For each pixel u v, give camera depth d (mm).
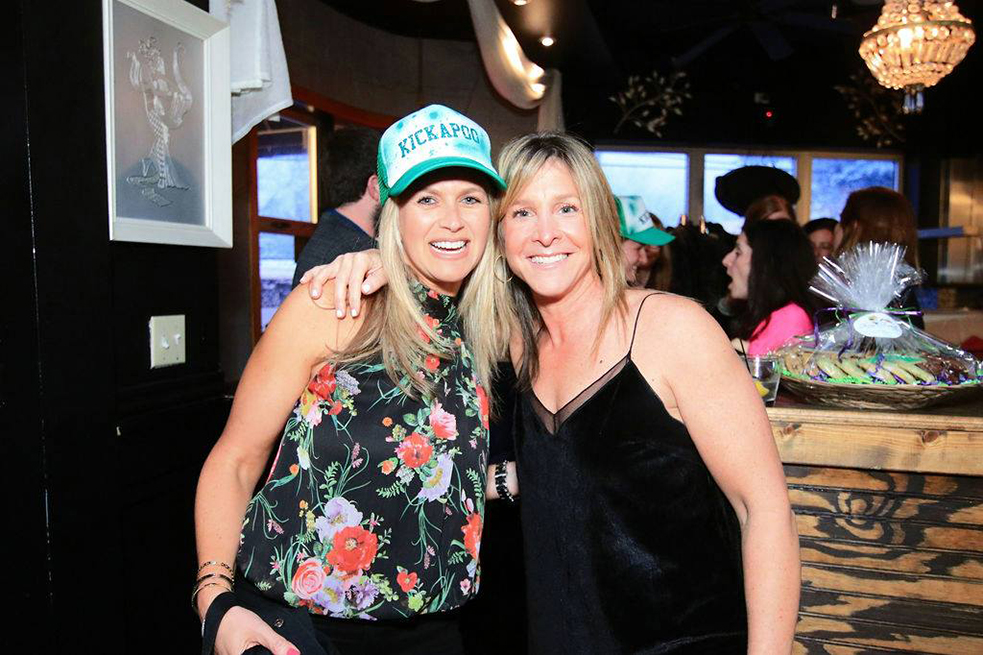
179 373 1860
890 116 7477
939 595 1449
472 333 1332
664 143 7715
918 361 1456
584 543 1165
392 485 1168
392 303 1208
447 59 5598
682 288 3584
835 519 1496
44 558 1444
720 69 7621
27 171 1391
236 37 2064
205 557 1171
